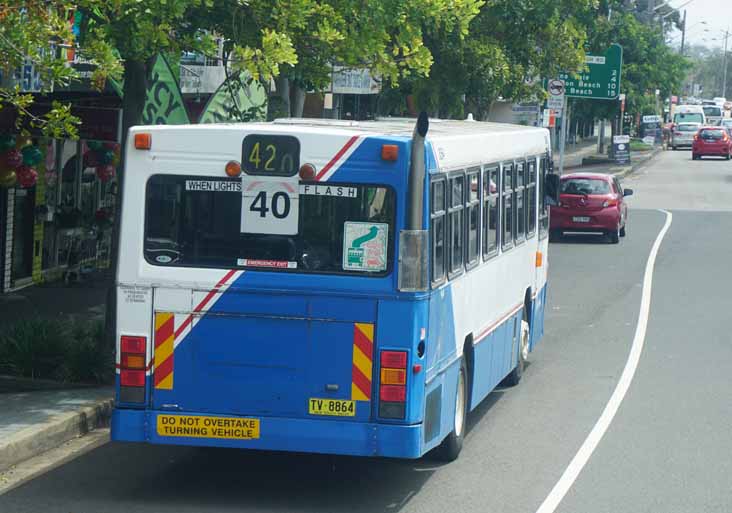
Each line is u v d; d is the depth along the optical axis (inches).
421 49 768.9
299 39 711.7
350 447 456.1
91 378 645.3
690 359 812.6
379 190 452.4
